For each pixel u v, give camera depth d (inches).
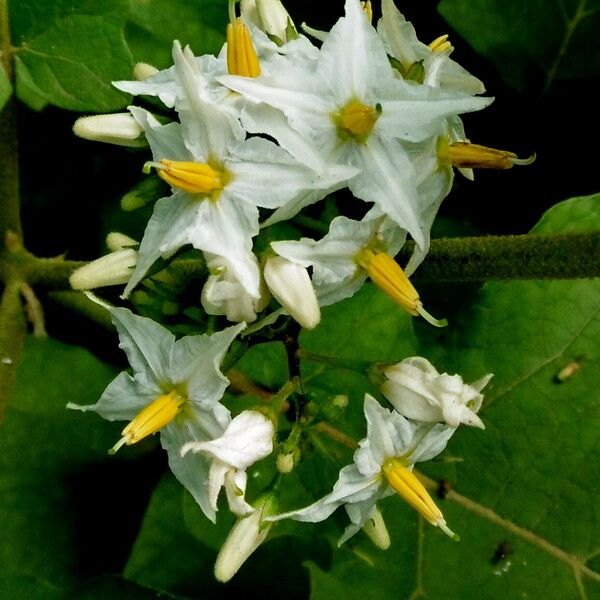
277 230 4.0
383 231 3.0
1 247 4.3
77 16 3.9
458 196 4.5
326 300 3.1
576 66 4.3
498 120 4.5
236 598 4.2
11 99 4.1
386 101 2.9
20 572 4.4
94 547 4.4
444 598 4.2
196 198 2.9
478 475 4.2
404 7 4.4
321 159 2.8
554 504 4.2
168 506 4.3
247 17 3.5
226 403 4.1
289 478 4.1
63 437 4.5
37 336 4.5
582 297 4.2
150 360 3.1
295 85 2.9
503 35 4.3
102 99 4.0
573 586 4.1
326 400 3.4
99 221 4.7
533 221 4.5
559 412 4.2
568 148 4.4
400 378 3.2
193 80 2.8
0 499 4.4
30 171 4.7
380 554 4.2
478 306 4.3
